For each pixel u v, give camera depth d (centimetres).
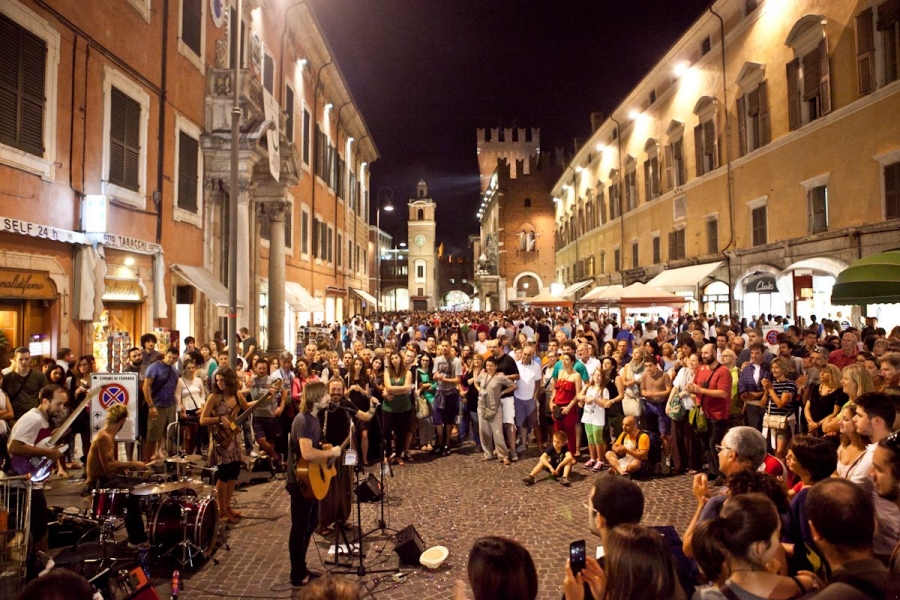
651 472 945
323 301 3177
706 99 2573
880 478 339
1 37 907
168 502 611
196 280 1492
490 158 9156
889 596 247
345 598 232
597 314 2839
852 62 1709
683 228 2888
